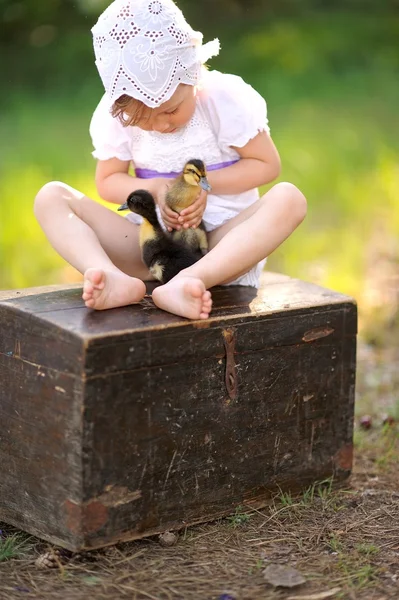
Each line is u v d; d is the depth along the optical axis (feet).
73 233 18.61
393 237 35.53
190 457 16.76
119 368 15.53
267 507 18.06
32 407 16.20
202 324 16.39
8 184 43.45
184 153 19.61
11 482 16.89
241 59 75.56
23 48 78.89
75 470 15.56
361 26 83.30
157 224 18.52
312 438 18.43
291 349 17.74
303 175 46.57
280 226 18.31
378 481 19.92
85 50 77.15
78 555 16.21
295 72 72.90
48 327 15.70
